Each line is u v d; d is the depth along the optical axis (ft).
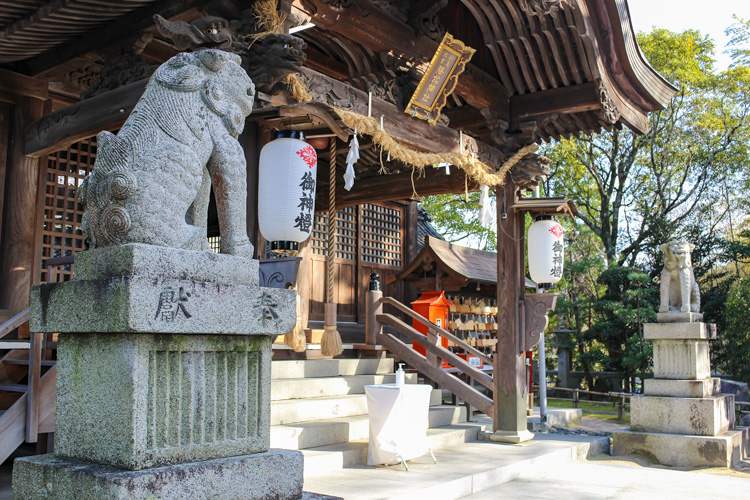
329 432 19.98
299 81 16.06
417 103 20.48
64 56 20.10
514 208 25.67
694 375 27.96
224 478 8.66
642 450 27.07
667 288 29.71
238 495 8.82
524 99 25.63
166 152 9.16
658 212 68.44
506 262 25.76
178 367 8.68
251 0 15.05
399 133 20.13
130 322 7.89
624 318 52.60
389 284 39.22
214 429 9.09
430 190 30.94
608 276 57.67
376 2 19.97
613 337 56.95
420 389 19.62
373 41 19.81
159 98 9.46
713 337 29.58
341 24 18.62
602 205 68.39
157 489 7.84
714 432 26.35
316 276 34.71
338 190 33.81
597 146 68.28
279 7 15.23
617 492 19.71
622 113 24.72
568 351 59.36
